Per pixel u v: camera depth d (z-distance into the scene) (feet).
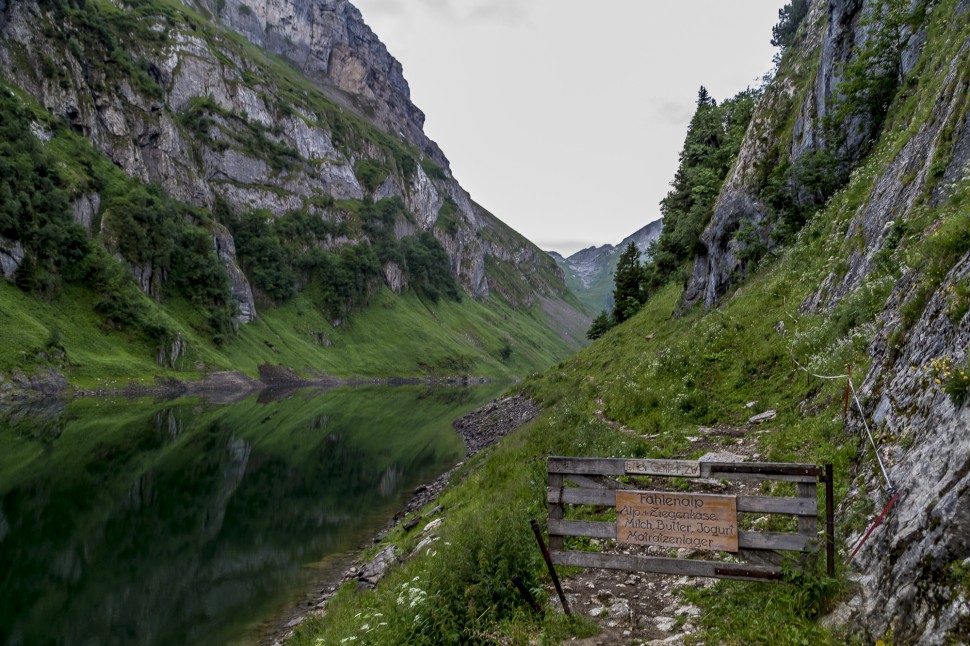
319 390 464.24
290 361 568.82
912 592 18.19
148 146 623.36
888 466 25.41
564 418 78.18
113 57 620.49
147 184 566.77
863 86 98.78
